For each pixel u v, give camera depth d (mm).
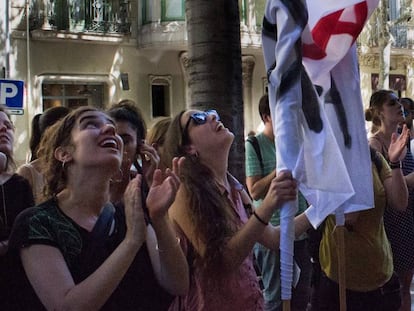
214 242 2646
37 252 2135
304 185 2613
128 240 2139
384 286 3584
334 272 3553
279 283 4535
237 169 4863
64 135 2320
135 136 3047
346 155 2959
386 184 3670
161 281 2469
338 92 2959
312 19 2748
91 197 2295
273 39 2736
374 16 21781
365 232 3504
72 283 2119
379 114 4461
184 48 17719
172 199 2289
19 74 15875
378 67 22281
